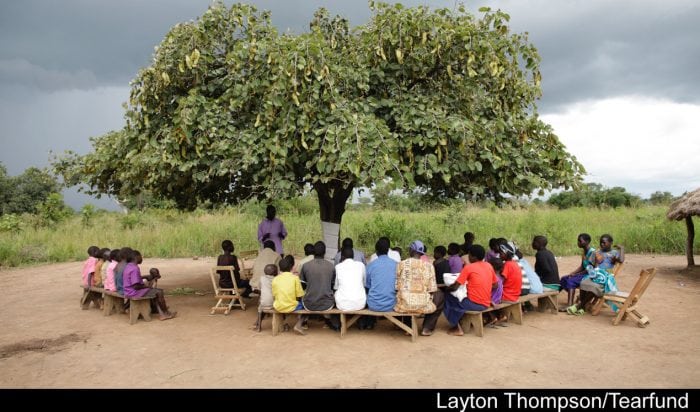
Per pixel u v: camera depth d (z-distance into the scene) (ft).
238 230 54.13
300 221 58.34
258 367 16.89
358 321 22.18
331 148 19.35
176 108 22.97
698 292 29.63
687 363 17.04
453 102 23.89
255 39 23.04
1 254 45.14
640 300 27.45
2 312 25.96
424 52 23.34
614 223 57.52
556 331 21.27
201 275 37.60
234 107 21.40
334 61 23.31
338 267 20.76
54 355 18.45
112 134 27.61
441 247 23.79
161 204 74.90
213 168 21.12
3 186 98.63
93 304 27.48
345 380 15.60
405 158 22.06
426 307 19.54
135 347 19.33
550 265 24.99
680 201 35.96
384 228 50.67
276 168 20.98
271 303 21.26
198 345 19.47
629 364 16.98
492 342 19.63
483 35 22.89
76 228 58.49
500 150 21.24
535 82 24.54
